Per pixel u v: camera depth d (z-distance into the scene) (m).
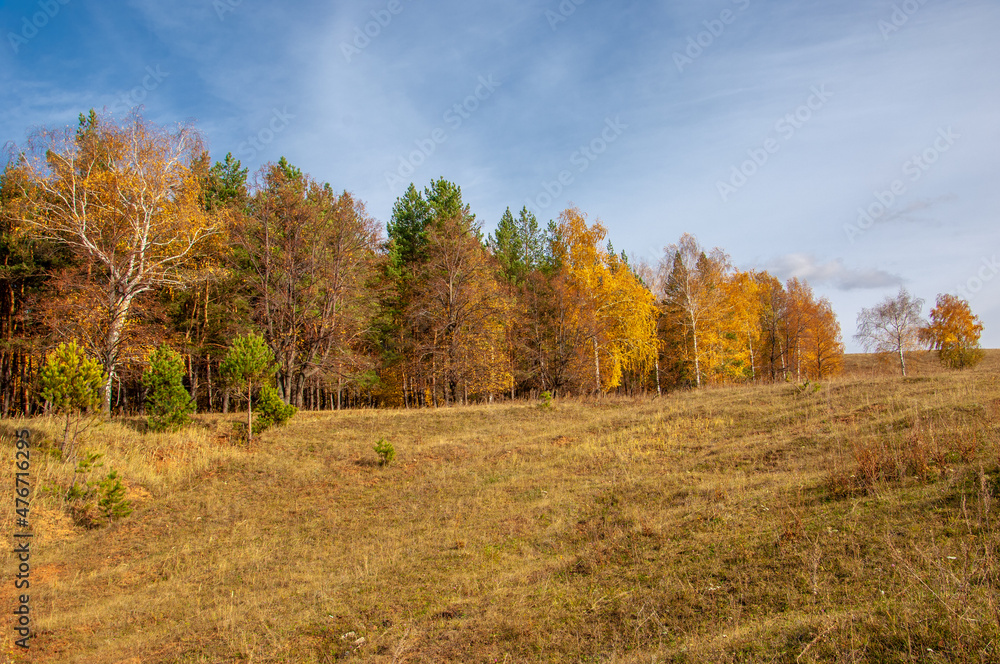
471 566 9.18
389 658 6.16
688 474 12.45
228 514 13.61
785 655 4.68
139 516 13.47
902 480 8.70
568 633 6.18
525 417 23.27
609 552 8.64
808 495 9.19
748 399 20.36
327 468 16.88
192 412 20.39
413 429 21.41
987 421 11.19
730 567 7.14
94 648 7.47
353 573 9.55
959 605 4.70
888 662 4.29
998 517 6.67
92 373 14.90
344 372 29.17
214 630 7.66
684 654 5.09
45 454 14.81
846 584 6.04
